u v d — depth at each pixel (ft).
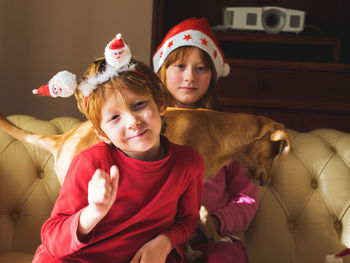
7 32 7.48
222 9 9.12
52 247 2.61
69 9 7.79
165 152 2.95
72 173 2.74
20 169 4.15
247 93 8.16
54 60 7.81
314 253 4.25
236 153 3.46
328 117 8.31
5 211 4.08
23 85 7.70
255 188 4.04
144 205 2.81
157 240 2.80
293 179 4.41
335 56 8.52
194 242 3.41
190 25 4.18
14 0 7.45
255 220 4.33
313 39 8.44
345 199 4.35
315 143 4.61
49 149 3.49
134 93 2.61
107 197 2.26
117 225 2.76
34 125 4.43
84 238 2.53
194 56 4.04
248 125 3.46
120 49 2.58
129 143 2.64
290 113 8.28
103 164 2.74
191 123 3.43
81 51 7.91
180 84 4.05
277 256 4.25
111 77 2.61
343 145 4.63
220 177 3.94
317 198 4.40
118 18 7.99
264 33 8.43
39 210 4.12
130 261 2.82
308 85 8.20
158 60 4.45
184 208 3.09
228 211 3.68
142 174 2.78
